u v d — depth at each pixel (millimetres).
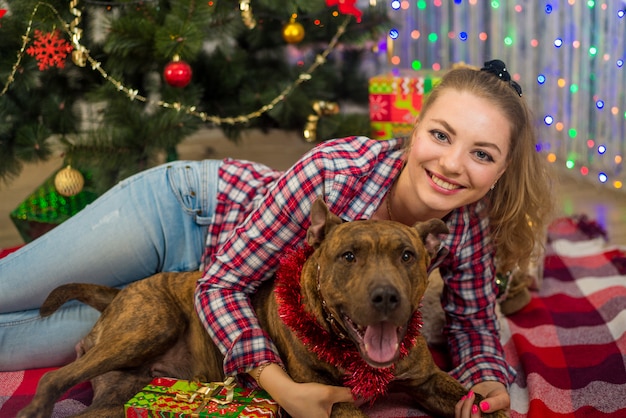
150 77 5383
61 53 4539
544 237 4445
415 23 7691
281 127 6289
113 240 3600
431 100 3090
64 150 4840
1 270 3598
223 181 3609
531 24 6742
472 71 3098
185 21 4664
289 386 2832
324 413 2809
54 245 3605
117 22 4766
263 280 3211
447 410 3043
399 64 7852
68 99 5152
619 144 6383
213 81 5723
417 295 2760
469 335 3471
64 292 3414
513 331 4043
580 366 3621
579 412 3201
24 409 2879
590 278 4754
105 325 3295
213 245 3584
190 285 3355
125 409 2838
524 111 3104
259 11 5582
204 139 8688
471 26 7289
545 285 4676
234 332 2969
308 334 2816
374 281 2531
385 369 2836
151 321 3199
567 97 6676
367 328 2607
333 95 6238
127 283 3820
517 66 6934
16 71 4777
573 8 6418
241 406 2830
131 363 3172
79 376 3000
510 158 3139
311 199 3035
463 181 3008
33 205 4969
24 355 3652
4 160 4945
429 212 3191
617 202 6387
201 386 2951
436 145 2992
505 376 3271
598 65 6359
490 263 3451
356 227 2719
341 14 5801
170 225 3631
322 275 2740
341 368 2836
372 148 3203
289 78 5910
